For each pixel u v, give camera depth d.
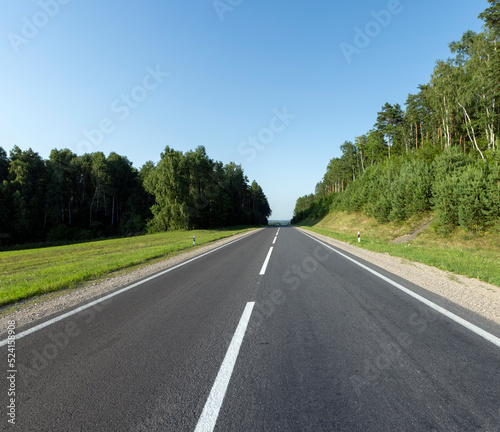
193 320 4.51
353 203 39.84
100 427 2.16
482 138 33.22
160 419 2.22
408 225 21.30
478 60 30.14
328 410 2.27
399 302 5.09
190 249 17.30
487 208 14.25
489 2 27.06
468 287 5.95
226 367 3.00
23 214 41.72
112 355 3.37
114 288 7.11
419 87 45.09
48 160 50.38
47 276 9.55
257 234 31.25
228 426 2.12
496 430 1.99
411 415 2.17
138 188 63.94
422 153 34.47
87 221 55.31
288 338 3.70
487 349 3.23
